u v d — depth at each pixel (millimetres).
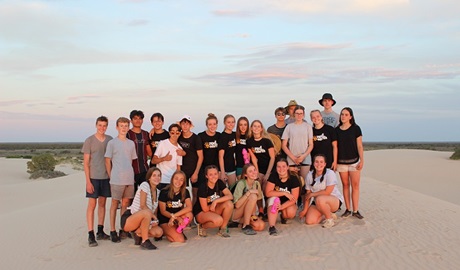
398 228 8469
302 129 9414
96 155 8531
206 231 9047
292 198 8828
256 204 8984
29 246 8938
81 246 8500
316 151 9406
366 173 28578
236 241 8102
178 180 8211
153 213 8367
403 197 12328
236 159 9484
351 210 10492
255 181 8859
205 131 9398
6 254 8406
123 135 8523
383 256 6824
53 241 9203
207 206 8477
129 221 7945
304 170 9586
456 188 21969
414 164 32906
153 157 9062
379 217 9531
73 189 22828
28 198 20578
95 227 10312
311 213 8922
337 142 9328
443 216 9609
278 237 8180
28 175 33875
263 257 7027
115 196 8430
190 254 7453
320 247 7375
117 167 8414
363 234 8070
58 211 13094
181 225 8141
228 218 8484
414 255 6828
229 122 9234
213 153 9305
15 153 88875
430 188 22172
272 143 9383
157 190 8984
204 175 8977
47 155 35000
